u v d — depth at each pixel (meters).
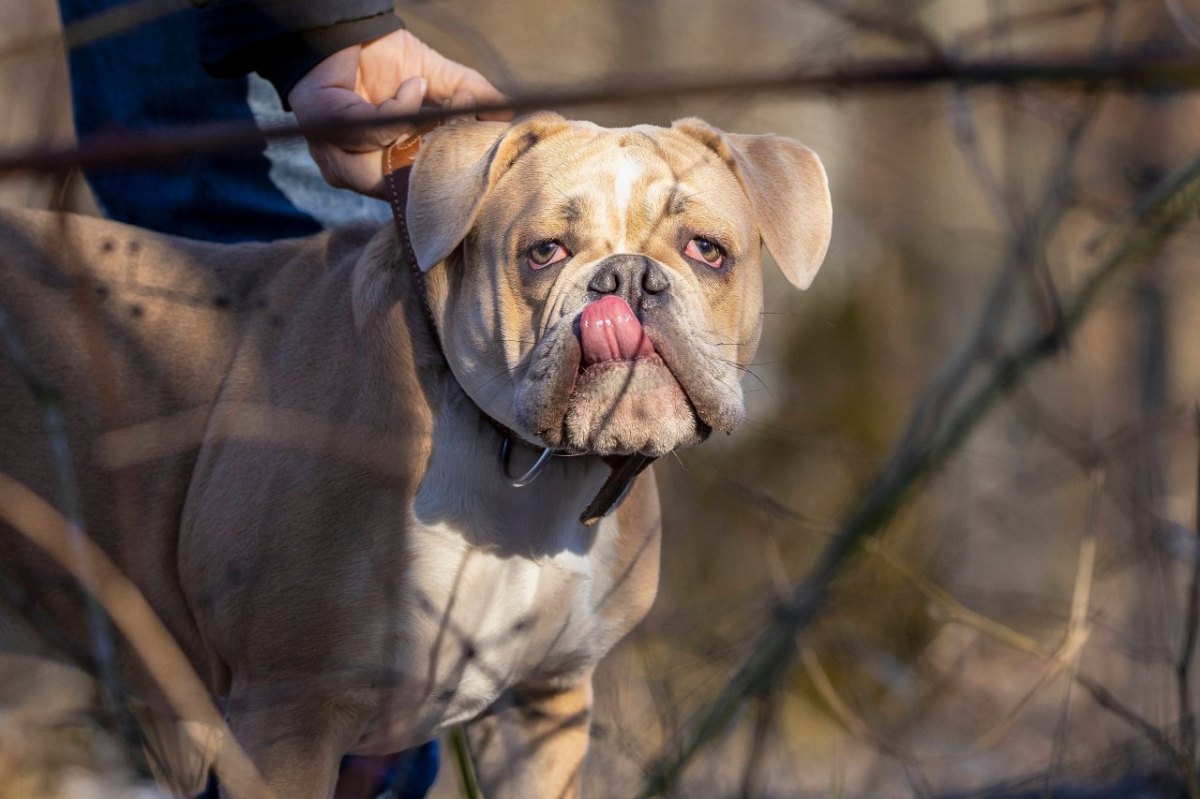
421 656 4.10
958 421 4.06
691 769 5.74
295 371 4.30
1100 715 7.32
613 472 4.08
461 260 4.15
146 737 4.03
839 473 8.68
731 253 4.11
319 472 4.05
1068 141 3.76
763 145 4.48
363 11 4.61
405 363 4.13
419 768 5.39
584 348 3.63
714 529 8.28
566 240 3.92
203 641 4.43
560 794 4.74
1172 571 5.93
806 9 8.45
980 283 9.80
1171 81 1.99
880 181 8.14
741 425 3.89
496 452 4.11
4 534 4.38
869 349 9.88
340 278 4.46
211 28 4.57
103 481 4.42
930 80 1.78
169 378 4.46
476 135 4.20
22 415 4.46
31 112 4.21
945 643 7.83
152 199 5.25
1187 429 5.48
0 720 4.54
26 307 4.50
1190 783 4.68
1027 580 8.95
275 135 1.78
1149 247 4.00
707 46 8.31
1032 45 6.48
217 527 4.18
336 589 4.02
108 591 3.40
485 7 8.26
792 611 4.18
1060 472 7.79
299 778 4.02
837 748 6.39
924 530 7.85
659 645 6.38
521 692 4.74
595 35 7.85
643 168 4.00
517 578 4.22
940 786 6.73
